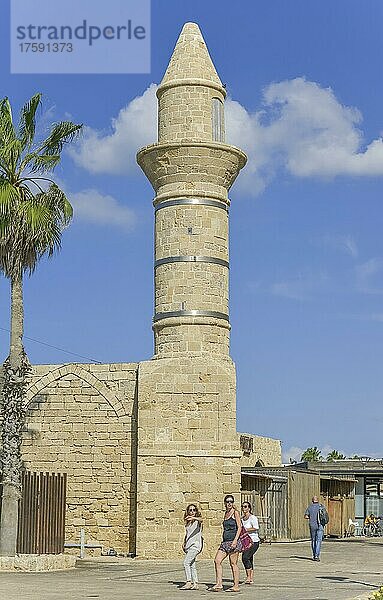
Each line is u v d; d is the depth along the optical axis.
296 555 29.86
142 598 18.31
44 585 20.95
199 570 25.55
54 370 32.81
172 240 31.22
